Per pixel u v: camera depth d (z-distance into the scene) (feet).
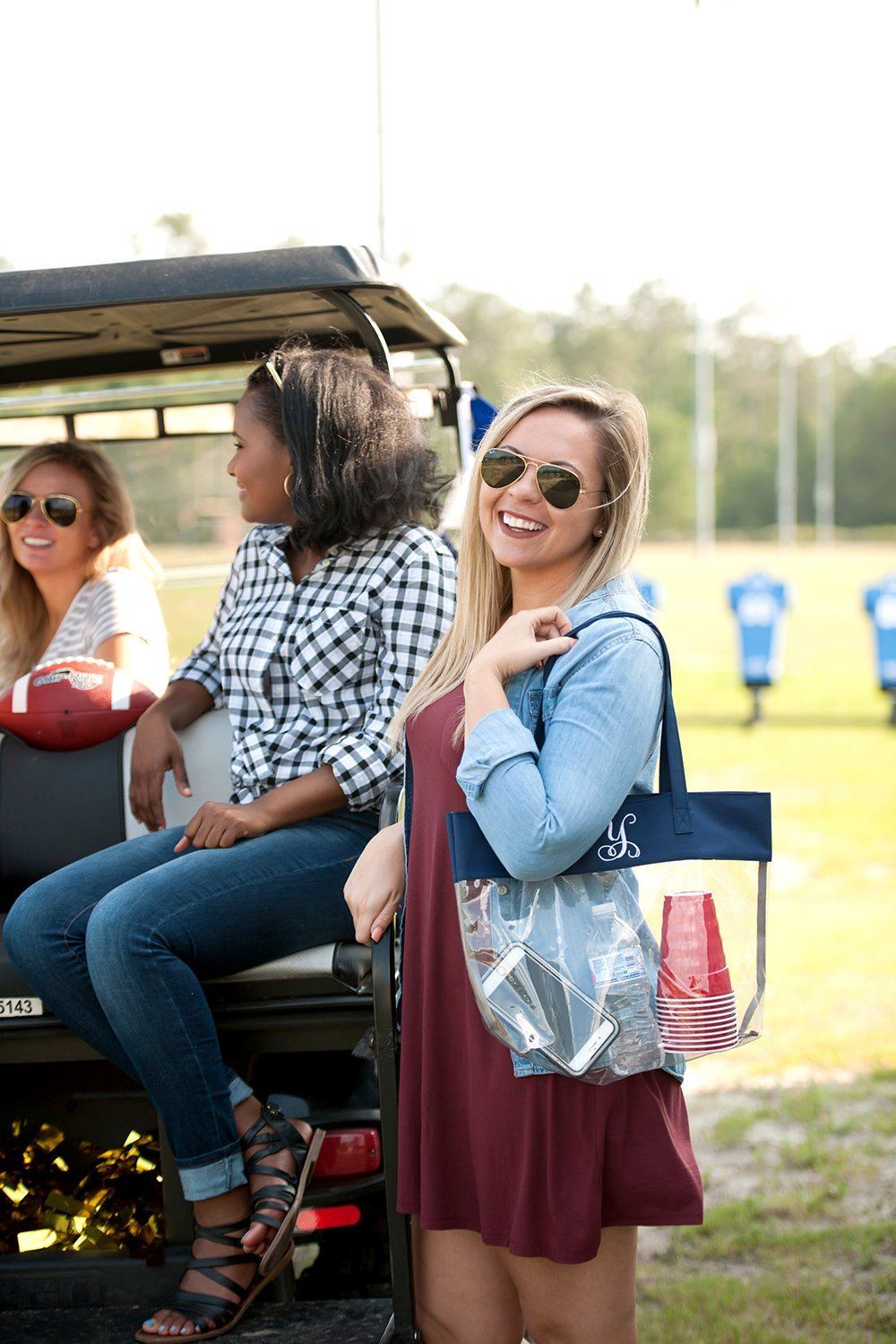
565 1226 6.59
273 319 10.93
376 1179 8.93
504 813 6.40
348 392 9.04
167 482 13.60
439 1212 7.05
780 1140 15.33
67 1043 8.64
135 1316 8.12
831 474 246.27
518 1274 6.99
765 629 45.52
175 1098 7.85
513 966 6.58
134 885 8.09
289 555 9.79
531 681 6.90
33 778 10.51
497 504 7.22
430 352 13.24
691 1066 17.66
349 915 8.71
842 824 30.14
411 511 9.41
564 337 240.94
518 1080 6.70
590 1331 6.86
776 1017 19.02
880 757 38.37
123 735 10.62
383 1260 9.28
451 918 7.04
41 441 13.46
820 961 21.21
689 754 39.19
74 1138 9.71
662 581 123.85
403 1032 7.27
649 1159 6.63
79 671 10.52
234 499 13.61
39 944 8.27
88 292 8.79
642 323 246.68
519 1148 6.73
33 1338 7.87
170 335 11.55
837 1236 13.23
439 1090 7.06
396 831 7.91
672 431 238.27
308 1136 8.52
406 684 9.00
